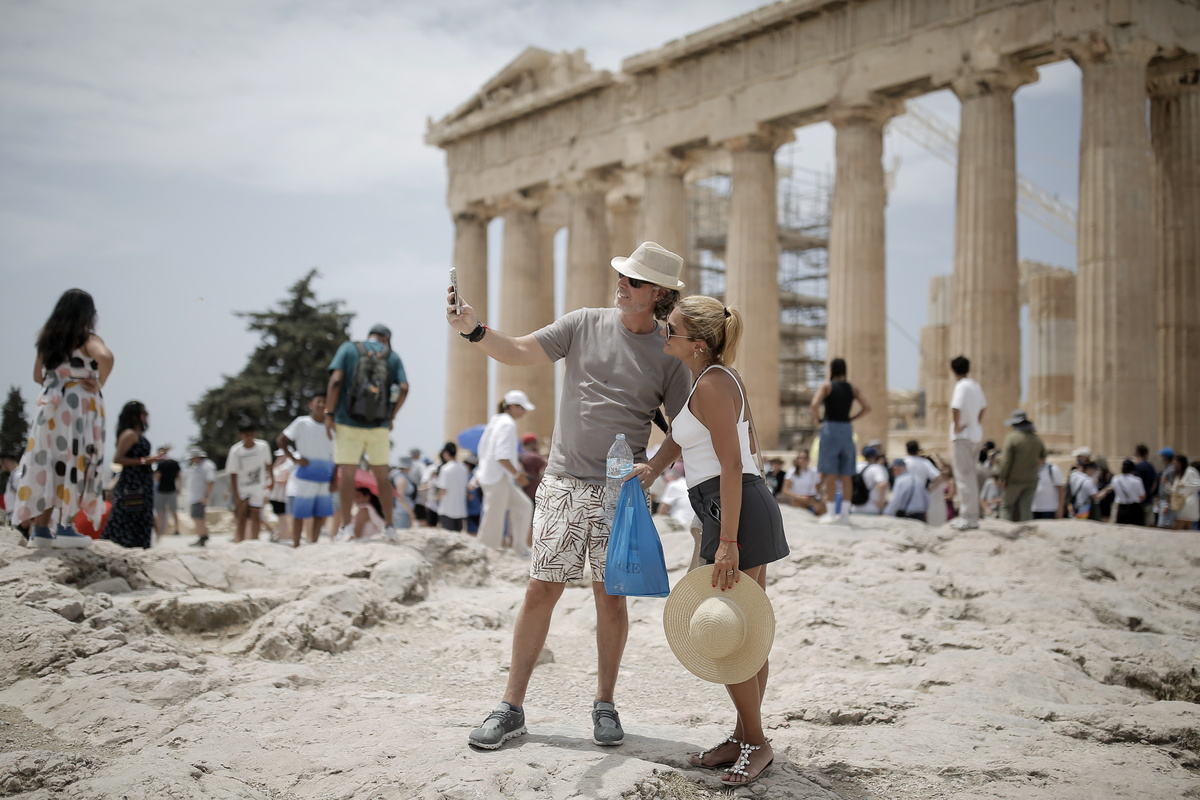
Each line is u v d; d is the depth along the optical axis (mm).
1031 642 7715
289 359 47531
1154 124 27188
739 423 4914
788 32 30156
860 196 28219
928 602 9227
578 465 5324
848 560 11102
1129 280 23188
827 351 28562
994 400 24953
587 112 36656
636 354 5402
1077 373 24016
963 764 5051
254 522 15875
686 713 6086
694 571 4844
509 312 39906
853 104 28188
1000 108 25719
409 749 4973
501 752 4867
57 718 5633
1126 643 7793
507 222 40594
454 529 16516
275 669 6805
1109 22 23625
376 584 9711
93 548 9062
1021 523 13648
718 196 50594
